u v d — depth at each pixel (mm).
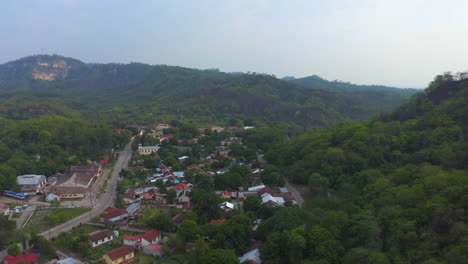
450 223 69375
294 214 86625
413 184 94938
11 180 131250
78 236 87938
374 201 92562
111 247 88125
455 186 80062
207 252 75875
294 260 72938
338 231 79625
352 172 124188
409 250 69000
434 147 113750
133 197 125125
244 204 109375
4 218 94938
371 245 73875
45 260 80062
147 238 88500
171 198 123125
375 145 130000
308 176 136250
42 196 130625
